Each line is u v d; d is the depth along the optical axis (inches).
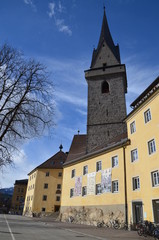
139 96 989.8
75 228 877.2
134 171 896.9
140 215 828.0
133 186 887.1
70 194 1378.0
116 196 969.5
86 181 1238.3
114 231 773.9
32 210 2084.2
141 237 617.3
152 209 742.5
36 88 661.9
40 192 2164.1
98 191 1124.5
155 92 820.0
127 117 1032.2
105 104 1738.4
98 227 949.2
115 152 1054.4
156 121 807.7
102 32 2171.5
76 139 1916.8
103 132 1625.2
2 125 616.7
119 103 1704.0
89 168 1247.5
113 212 957.8
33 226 893.8
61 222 1268.5
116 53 2049.7
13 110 625.3
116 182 1005.8
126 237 614.2
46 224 1072.2
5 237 505.0
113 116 1664.6
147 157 829.8
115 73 1828.2
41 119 657.0
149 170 802.8
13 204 3535.9
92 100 1795.0
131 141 966.4
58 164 2313.0
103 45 2047.2
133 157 941.8
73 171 1444.4
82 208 1200.8
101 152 1161.4
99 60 1979.6
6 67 642.8
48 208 2084.2
